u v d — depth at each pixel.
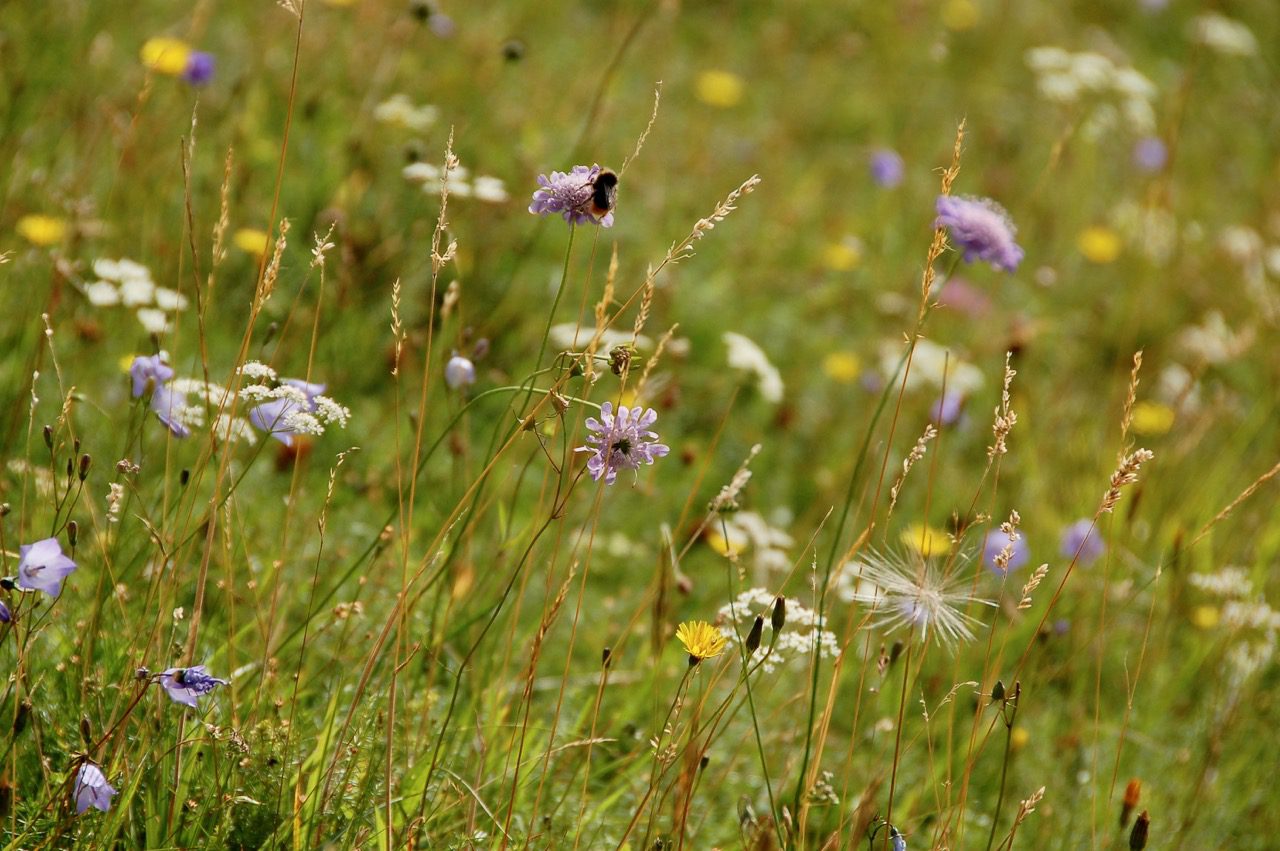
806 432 7.23
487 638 4.55
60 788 3.14
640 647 5.25
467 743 4.12
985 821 4.63
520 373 6.42
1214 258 9.84
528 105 8.84
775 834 3.64
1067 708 5.31
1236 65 14.55
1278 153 12.86
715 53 11.66
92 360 5.34
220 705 3.79
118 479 4.32
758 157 10.02
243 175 6.43
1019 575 5.96
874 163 9.10
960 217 3.80
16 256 5.54
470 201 6.97
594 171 3.36
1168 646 5.82
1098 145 11.99
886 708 4.98
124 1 7.82
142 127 6.54
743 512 5.21
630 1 11.74
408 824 3.40
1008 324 8.75
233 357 5.72
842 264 8.80
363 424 5.82
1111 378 8.52
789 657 4.01
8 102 6.40
